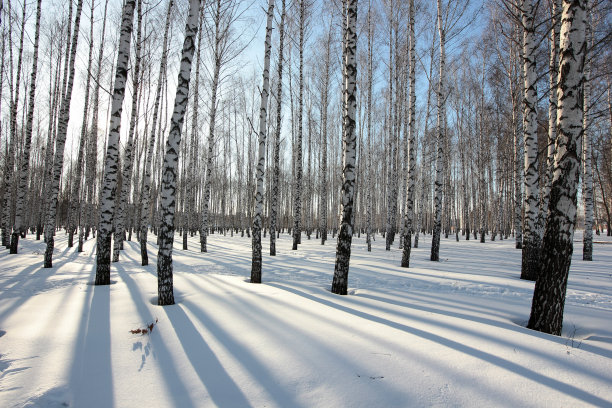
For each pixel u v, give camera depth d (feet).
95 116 55.67
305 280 27.89
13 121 54.39
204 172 117.50
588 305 20.02
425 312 16.37
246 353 11.14
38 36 45.24
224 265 36.78
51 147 66.44
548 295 13.82
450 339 12.33
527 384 9.23
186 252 52.37
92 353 11.27
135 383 9.33
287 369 10.00
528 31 29.73
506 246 67.36
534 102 30.30
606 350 11.58
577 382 9.36
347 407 8.12
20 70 51.42
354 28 21.70
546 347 11.66
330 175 126.41
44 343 12.12
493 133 84.23
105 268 23.29
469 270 33.06
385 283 26.32
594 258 45.55
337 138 104.27
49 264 32.30
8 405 8.09
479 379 9.46
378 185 108.68
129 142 41.09
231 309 16.34
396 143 65.51
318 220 112.06
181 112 18.39
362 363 10.36
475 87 82.28
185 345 11.86
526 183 29.30
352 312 16.01
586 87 42.01
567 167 13.69
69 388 9.04
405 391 8.82
